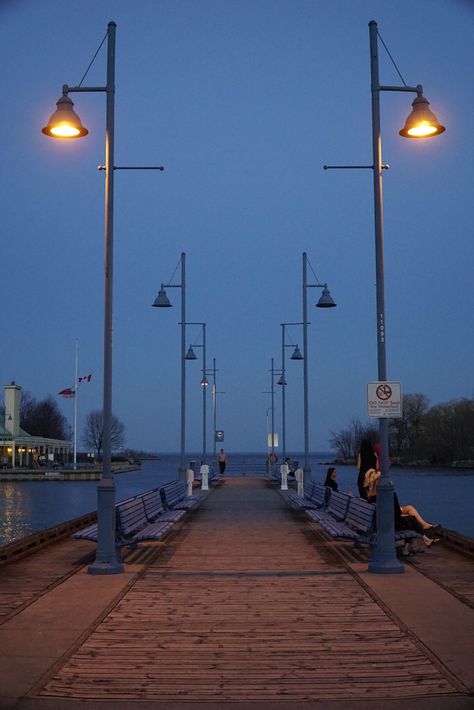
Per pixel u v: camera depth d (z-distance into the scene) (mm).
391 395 13484
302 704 6801
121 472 139375
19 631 9195
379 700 6883
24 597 11219
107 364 13734
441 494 79312
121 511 14617
